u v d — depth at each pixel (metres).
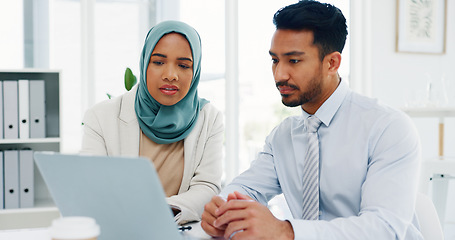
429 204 1.25
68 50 3.43
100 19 3.49
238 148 3.75
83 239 0.66
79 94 3.46
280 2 3.73
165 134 1.69
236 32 3.72
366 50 3.76
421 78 3.86
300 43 1.18
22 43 3.32
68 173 0.81
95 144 1.68
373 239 1.00
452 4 3.91
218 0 3.69
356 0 3.79
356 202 1.25
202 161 1.70
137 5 3.56
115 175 0.75
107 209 0.81
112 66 3.53
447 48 3.93
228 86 3.70
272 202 1.71
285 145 1.41
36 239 1.04
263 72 3.75
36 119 2.75
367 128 1.24
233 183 1.40
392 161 1.15
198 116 1.77
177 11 3.63
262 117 3.77
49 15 3.37
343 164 1.26
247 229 0.97
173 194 1.70
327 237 0.98
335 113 1.30
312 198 1.26
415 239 1.16
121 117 1.72
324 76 1.23
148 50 1.61
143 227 0.80
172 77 1.56
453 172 2.84
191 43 1.60
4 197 2.69
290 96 1.23
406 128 1.18
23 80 2.73
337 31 1.21
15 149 2.76
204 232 1.19
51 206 2.75
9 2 3.28
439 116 3.27
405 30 3.81
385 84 3.80
